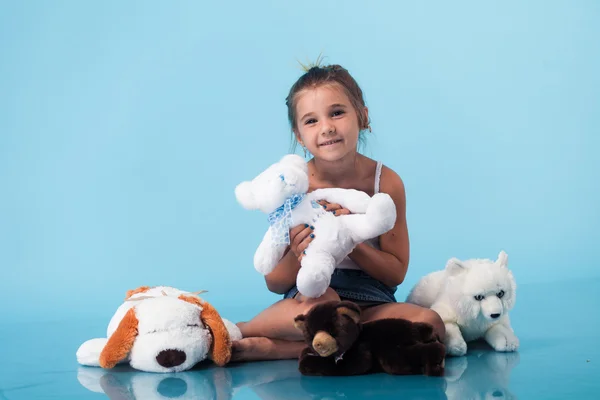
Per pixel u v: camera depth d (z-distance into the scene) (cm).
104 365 215
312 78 243
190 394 187
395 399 173
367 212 216
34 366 235
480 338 238
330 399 175
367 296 235
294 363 223
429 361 196
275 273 240
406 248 251
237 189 226
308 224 218
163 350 210
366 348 200
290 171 218
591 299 351
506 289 224
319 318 194
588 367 201
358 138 260
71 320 369
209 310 222
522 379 189
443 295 234
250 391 187
